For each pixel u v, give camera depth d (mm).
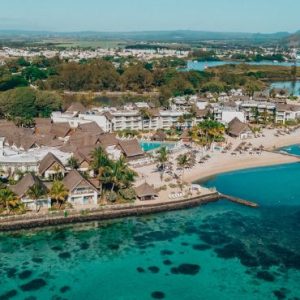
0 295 84438
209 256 99375
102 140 167000
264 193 140750
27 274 91500
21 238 106750
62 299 83812
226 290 87312
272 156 180250
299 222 118062
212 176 154625
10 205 112688
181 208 125125
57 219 112375
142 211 120312
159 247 103250
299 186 148000
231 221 118000
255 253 100750
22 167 137125
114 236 108688
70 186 120375
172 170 155625
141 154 165250
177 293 86312
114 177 122312
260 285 88875
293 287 88250
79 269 93812
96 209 116875
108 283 89125
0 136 172375
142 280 90250
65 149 151500
